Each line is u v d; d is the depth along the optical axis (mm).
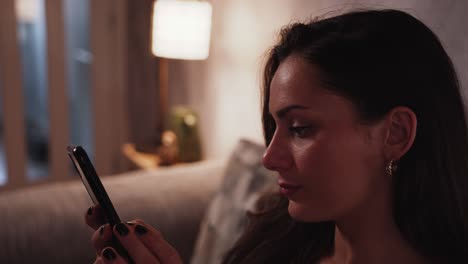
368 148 590
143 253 601
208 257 1356
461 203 652
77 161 646
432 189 636
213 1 2197
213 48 2248
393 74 587
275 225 884
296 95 585
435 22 1194
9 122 2783
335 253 744
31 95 2943
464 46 1127
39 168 3041
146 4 2826
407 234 648
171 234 1569
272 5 1793
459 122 651
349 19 620
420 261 664
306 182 596
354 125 579
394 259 659
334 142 580
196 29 2006
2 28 2662
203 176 1719
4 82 2730
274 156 604
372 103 578
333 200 594
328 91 574
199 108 2455
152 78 2918
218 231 1356
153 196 1598
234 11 2045
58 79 2867
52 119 2902
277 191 965
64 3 2793
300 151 591
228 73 2143
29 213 1472
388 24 607
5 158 2822
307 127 589
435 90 620
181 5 1979
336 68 571
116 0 2883
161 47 2068
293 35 625
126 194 1587
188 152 2205
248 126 2033
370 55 580
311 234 827
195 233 1605
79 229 1480
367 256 660
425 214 641
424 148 625
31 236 1432
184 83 2596
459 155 649
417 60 604
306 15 1625
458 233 655
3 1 2635
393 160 601
